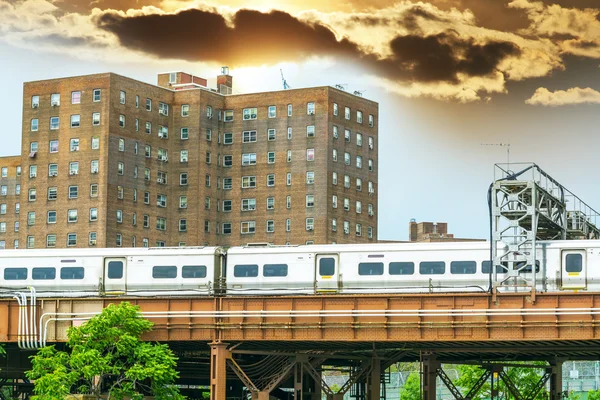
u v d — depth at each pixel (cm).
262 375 12519
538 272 10400
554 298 9881
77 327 10975
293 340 10450
